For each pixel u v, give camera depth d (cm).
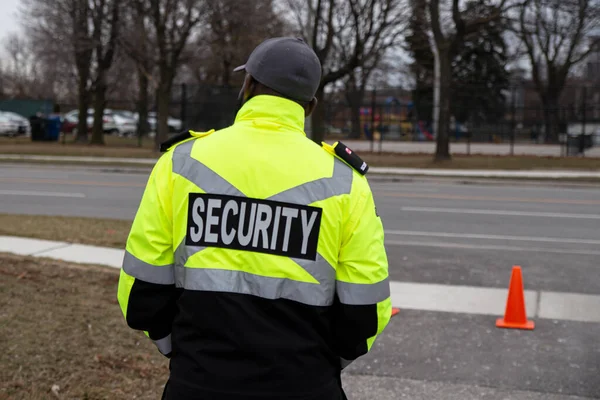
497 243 1036
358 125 4100
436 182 2127
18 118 4312
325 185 216
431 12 2658
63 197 1503
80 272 705
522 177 2197
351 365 512
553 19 4556
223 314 207
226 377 204
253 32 3688
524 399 454
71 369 452
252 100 225
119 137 4522
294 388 205
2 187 1692
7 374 436
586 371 501
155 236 220
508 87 4206
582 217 1329
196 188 216
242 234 212
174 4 2812
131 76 4906
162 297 221
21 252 809
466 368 507
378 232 225
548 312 647
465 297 699
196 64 4266
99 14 3042
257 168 216
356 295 215
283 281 210
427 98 4994
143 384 439
